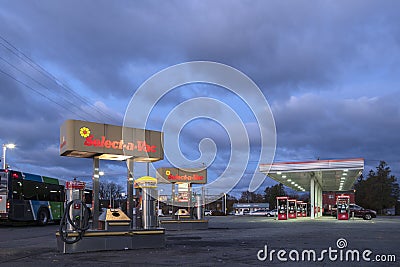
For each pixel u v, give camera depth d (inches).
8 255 456.1
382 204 4035.4
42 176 1165.1
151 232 515.2
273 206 4237.2
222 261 388.2
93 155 522.0
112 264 378.9
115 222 498.3
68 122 482.3
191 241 600.7
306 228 908.6
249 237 665.6
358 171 1471.5
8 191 1011.9
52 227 1095.0
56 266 371.9
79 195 493.4
